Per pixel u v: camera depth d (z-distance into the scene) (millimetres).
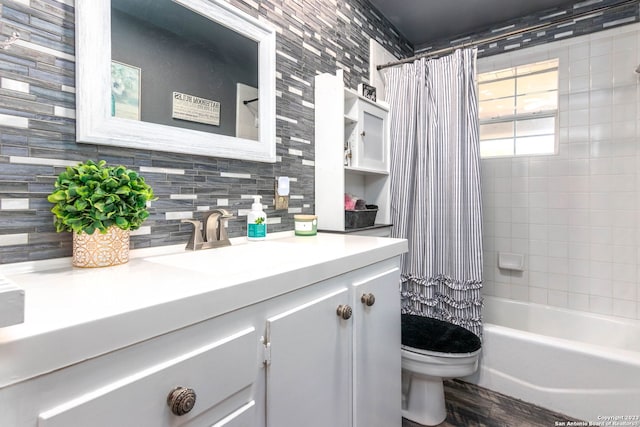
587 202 2205
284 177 1455
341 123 1580
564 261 2287
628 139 2076
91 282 643
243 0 1281
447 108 1891
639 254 2068
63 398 413
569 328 2223
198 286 603
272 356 704
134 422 475
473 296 1812
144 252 981
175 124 1053
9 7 735
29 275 709
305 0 1607
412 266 1966
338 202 1590
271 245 1190
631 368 1466
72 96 834
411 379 1635
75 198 759
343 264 943
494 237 2520
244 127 1270
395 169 2016
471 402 1739
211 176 1172
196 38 1112
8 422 373
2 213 729
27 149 763
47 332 400
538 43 2320
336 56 1827
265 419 694
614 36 2094
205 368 570
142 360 491
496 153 2613
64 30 822
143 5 972
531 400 1721
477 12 2312
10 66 736
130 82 938
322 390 859
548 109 2402
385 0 2164
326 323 873
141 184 853
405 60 2047
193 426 553
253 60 1302
